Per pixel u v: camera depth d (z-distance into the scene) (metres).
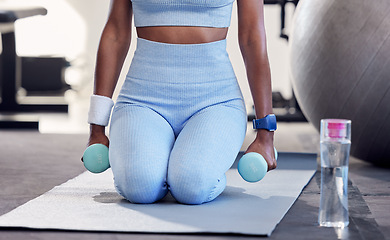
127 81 2.48
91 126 2.51
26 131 4.69
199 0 2.37
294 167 3.26
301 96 3.55
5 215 2.18
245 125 2.49
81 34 7.04
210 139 2.33
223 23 2.44
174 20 2.40
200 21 2.40
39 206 2.31
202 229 2.02
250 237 1.99
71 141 4.20
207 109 2.43
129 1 2.49
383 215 2.31
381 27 3.07
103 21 7.01
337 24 3.22
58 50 7.07
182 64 2.41
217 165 2.32
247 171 2.36
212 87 2.43
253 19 2.47
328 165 2.11
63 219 2.13
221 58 2.45
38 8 5.21
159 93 2.43
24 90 6.24
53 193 2.54
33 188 2.71
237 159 3.37
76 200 2.41
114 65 2.49
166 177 2.34
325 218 2.14
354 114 3.21
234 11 6.68
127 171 2.29
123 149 2.32
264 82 2.44
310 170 3.20
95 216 2.17
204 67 2.42
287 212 2.32
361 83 3.13
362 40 3.12
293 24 3.66
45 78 6.23
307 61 3.40
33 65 6.22
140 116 2.39
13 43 5.54
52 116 5.72
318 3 3.41
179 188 2.30
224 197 2.51
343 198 2.13
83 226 2.05
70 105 6.54
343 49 3.19
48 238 1.95
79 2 7.02
